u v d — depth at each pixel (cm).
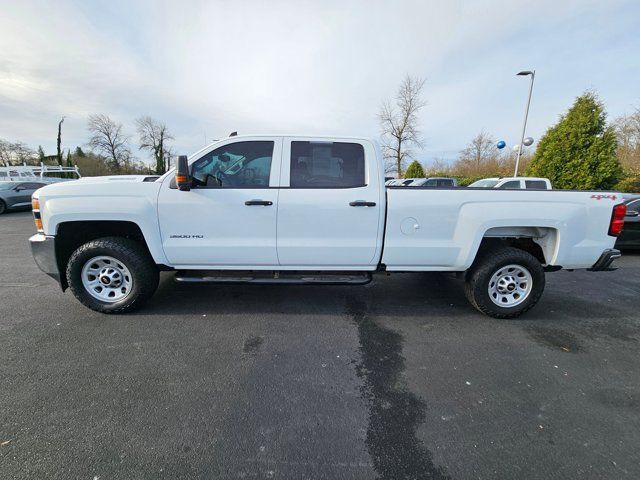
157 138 5188
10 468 167
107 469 167
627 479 166
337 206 324
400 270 348
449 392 233
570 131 1356
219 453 178
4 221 1102
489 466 173
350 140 334
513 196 328
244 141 331
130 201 319
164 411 209
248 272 357
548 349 294
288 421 202
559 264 341
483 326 338
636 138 2236
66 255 347
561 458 178
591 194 333
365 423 202
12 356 269
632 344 304
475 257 347
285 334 314
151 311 359
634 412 214
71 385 233
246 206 322
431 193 329
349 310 373
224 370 255
